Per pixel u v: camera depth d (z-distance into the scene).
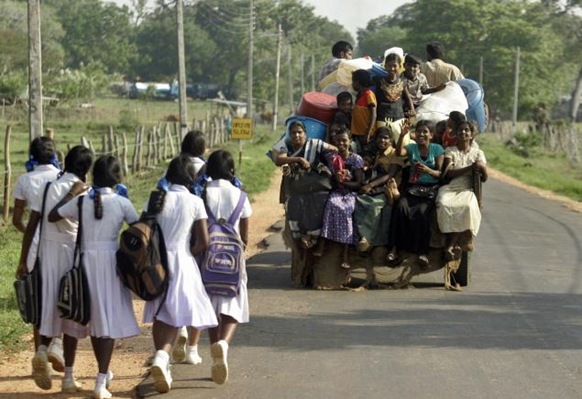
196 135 23.11
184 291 19.83
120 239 19.50
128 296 19.98
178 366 22.34
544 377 21.78
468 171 31.08
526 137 145.50
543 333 26.08
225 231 20.91
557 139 150.00
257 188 69.69
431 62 36.00
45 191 20.47
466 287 32.44
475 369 22.36
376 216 30.89
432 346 24.44
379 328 26.27
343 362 22.83
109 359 19.83
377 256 31.45
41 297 20.16
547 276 35.47
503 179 92.81
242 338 25.05
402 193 31.42
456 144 31.58
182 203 20.17
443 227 30.94
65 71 176.25
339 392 20.48
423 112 32.84
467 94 35.41
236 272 20.59
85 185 20.55
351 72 33.84
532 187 86.38
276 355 23.44
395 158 31.22
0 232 44.47
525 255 40.91
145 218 19.81
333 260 31.45
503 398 20.19
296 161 30.47
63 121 151.25
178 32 83.56
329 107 31.86
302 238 30.84
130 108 179.12
